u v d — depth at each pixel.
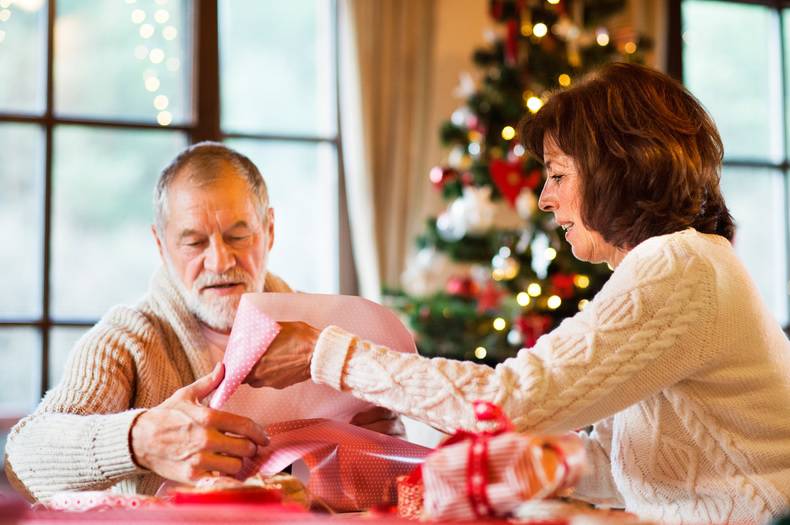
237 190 1.72
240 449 1.37
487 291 4.21
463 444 1.02
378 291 4.66
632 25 5.25
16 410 4.45
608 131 1.44
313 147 4.89
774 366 1.39
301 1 4.93
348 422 1.60
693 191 1.44
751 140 5.60
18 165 4.54
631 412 1.45
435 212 4.72
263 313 1.43
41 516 0.99
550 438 1.00
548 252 4.10
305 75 4.92
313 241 4.86
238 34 4.85
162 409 1.40
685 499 1.40
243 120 4.83
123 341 1.71
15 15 4.58
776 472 1.37
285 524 0.97
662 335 1.31
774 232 5.59
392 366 1.31
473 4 4.88
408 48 4.81
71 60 4.62
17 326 4.47
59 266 4.55
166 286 1.77
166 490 1.47
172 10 4.75
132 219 4.64
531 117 1.53
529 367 1.28
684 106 1.47
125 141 4.65
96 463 1.43
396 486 1.42
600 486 1.65
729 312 1.35
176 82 4.74
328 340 1.36
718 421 1.38
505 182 4.11
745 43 5.62
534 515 1.01
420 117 4.78
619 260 1.50
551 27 4.30
